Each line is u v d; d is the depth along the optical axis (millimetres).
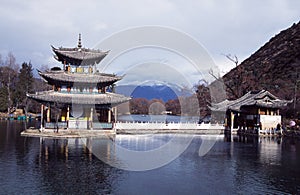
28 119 84938
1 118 85750
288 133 57156
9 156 28344
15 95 97938
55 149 33031
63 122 49344
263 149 39250
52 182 20094
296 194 19250
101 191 18719
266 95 63344
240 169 26281
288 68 103375
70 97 50281
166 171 24781
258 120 61469
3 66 105125
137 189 19453
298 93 74250
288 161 30359
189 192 19234
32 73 105438
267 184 21500
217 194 19016
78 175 22141
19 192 17875
